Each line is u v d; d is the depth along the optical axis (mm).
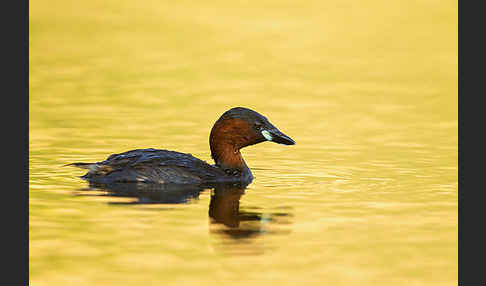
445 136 22484
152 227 13688
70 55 36031
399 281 11398
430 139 22078
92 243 12844
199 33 41500
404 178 17531
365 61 35500
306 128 23516
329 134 22719
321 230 13594
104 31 41906
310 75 32562
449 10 47812
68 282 11305
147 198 15562
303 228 13695
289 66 34312
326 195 16000
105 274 11586
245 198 15750
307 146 21125
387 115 25500
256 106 26719
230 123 17562
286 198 15758
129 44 38688
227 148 17594
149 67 33625
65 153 19797
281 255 12359
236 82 30922
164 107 26297
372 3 50219
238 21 44875
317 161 19359
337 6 49312
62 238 13047
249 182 17219
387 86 30516
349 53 37281
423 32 42156
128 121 24016
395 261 12133
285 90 29562
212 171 17266
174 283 11289
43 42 39031
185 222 14008
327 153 20281
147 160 16938
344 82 31234
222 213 14578
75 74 31922
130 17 46062
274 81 31234
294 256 12328
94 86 29688
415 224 13938
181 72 32719
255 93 28922
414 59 36000
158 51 37094
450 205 15180
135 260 12141
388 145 21266
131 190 16156
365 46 38938
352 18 45875
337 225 13883
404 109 26484
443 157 19797
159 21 44875
